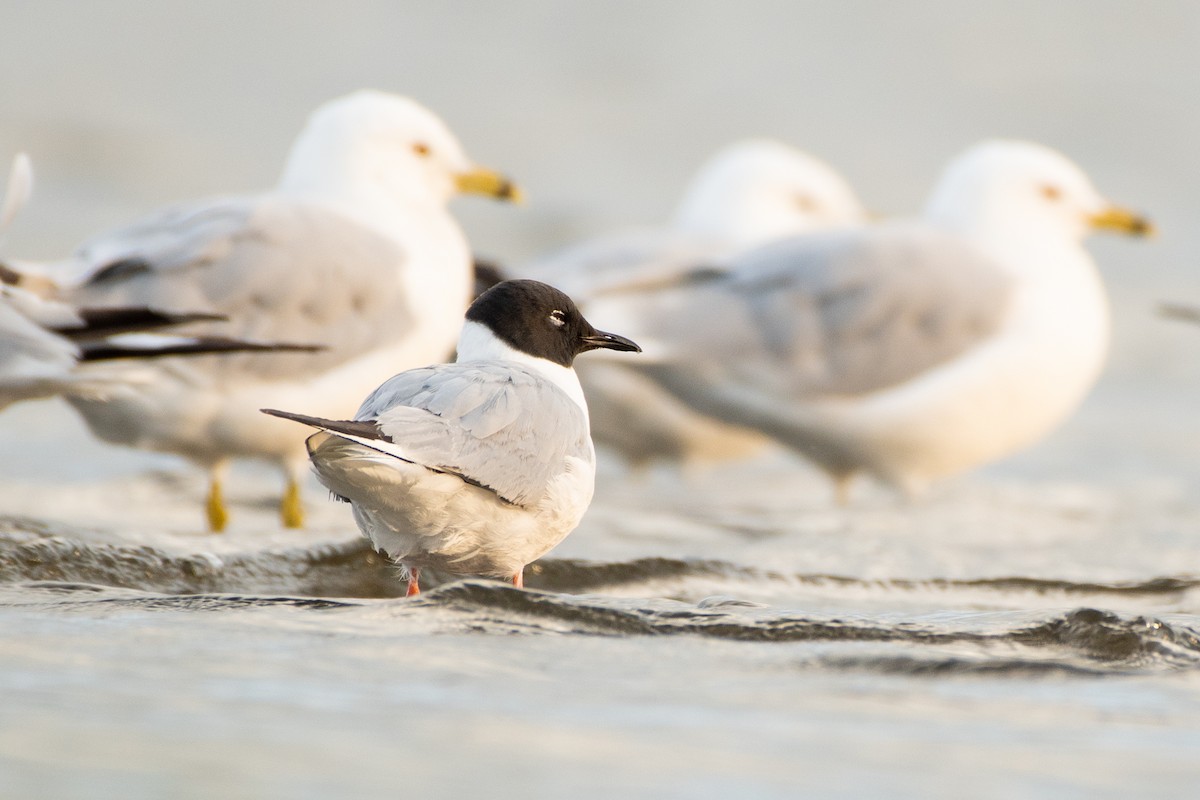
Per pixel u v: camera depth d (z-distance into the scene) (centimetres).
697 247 1716
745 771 549
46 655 655
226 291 1155
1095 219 1488
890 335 1426
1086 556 1120
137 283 1140
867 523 1275
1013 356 1422
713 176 1923
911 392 1424
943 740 595
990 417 1433
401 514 821
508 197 1315
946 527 1261
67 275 1135
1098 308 1472
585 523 1222
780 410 1449
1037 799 532
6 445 1498
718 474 1695
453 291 1263
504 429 830
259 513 1255
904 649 739
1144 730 619
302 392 1173
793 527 1238
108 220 2742
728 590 956
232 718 578
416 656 689
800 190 1900
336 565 971
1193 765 573
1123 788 546
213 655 670
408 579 901
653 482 1644
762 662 709
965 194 1499
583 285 1543
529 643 725
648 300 1485
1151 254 3062
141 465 1414
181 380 1134
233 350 1057
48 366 1021
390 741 561
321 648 693
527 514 850
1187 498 1464
